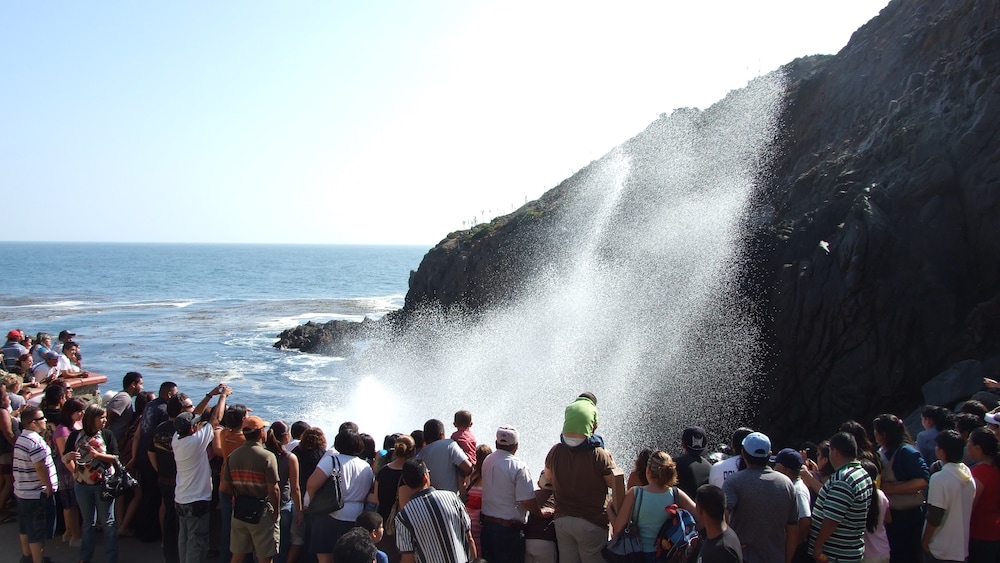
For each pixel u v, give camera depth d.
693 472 6.48
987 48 19.09
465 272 42.81
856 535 5.60
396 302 86.06
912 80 22.25
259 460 6.57
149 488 8.08
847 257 18.50
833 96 28.14
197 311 74.00
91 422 7.24
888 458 6.65
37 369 12.59
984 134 18.02
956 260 17.80
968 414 7.50
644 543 5.76
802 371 19.48
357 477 6.84
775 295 20.52
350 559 4.40
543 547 6.62
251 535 6.60
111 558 7.25
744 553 5.32
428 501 5.69
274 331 57.50
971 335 17.02
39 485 7.41
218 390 8.43
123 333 55.72
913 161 19.12
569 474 6.31
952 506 5.93
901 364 17.78
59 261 194.75
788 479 5.48
